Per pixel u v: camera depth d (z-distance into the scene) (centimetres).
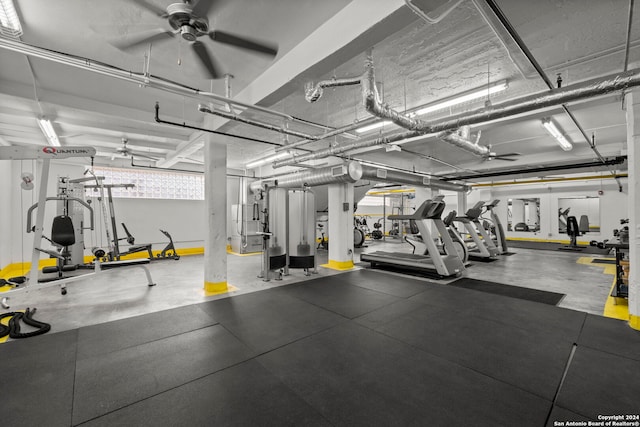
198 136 505
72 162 719
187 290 471
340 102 402
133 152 696
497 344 273
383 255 663
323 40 245
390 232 1436
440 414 178
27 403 190
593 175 1030
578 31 241
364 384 210
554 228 1179
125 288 484
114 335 296
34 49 211
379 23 201
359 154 643
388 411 181
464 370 228
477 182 1255
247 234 905
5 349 266
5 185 574
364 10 210
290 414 179
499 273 595
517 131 534
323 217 1072
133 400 193
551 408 183
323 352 259
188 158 782
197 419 175
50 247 688
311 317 346
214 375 223
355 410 183
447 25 237
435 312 362
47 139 535
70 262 638
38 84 344
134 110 425
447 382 212
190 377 220
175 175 893
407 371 227
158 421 174
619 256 394
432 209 574
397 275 579
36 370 231
